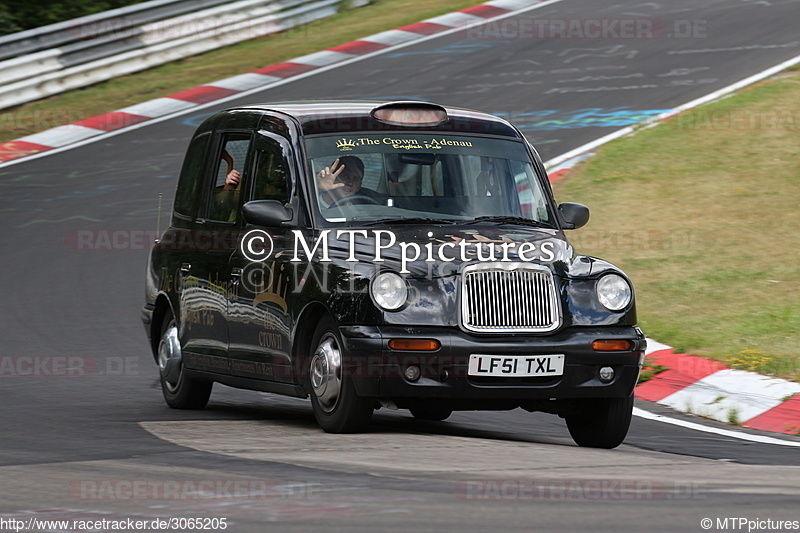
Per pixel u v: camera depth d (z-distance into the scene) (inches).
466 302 892.6
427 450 831.1
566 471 758.5
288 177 989.8
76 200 2059.5
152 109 2618.1
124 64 2886.3
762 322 1416.1
